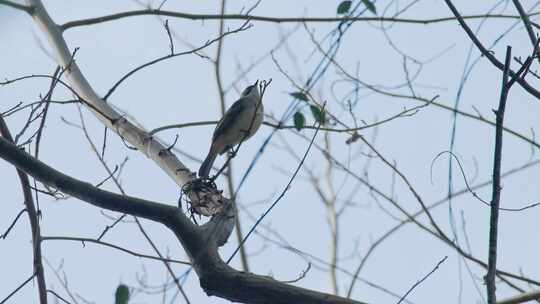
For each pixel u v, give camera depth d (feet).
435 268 26.78
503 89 25.73
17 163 26.50
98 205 26.50
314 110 31.68
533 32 28.68
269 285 24.89
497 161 24.90
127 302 27.30
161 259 28.35
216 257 25.61
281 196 25.99
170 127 39.68
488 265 23.93
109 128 38.22
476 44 28.55
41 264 28.63
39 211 29.35
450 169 29.40
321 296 24.66
